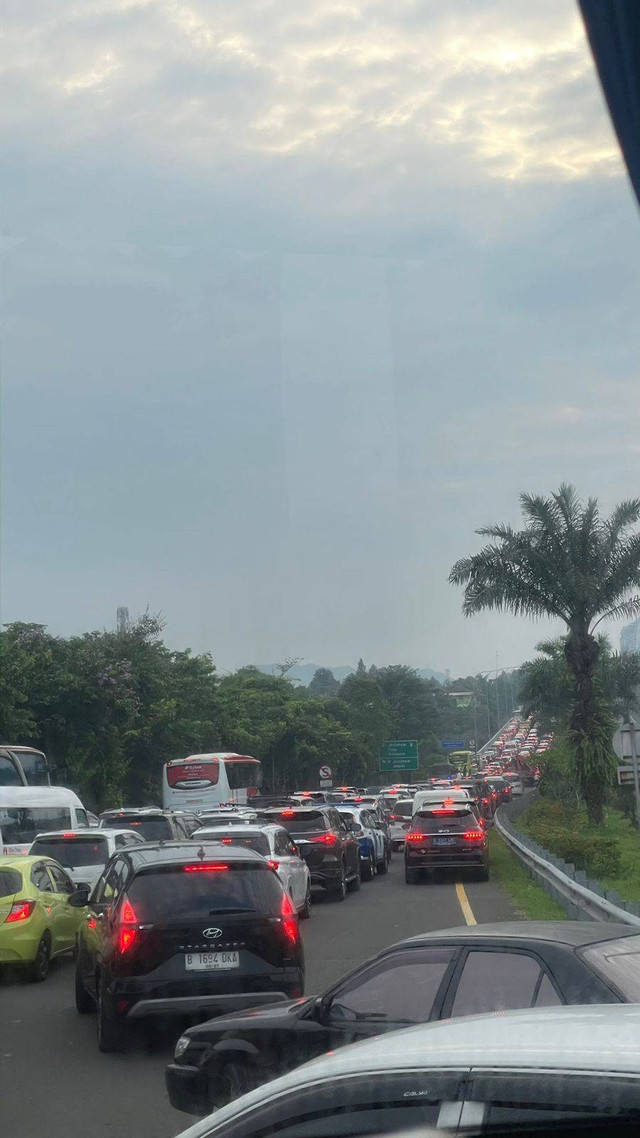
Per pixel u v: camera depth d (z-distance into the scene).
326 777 63.69
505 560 37.25
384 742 87.19
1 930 13.54
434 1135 2.32
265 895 9.65
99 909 11.11
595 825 38.62
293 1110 2.56
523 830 34.81
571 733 39.16
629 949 5.65
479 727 123.62
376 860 29.36
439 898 22.52
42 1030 10.64
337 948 15.51
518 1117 2.25
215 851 10.10
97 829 19.03
